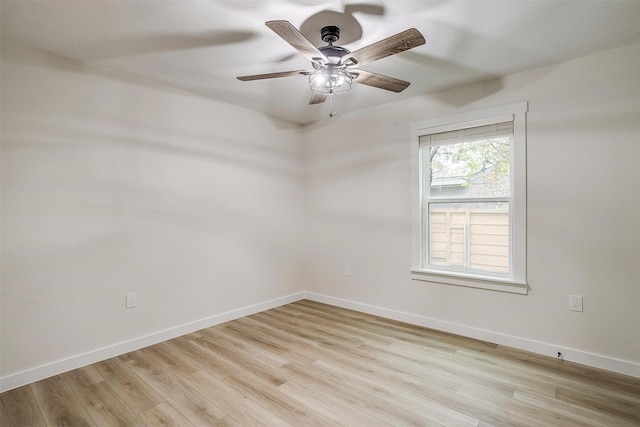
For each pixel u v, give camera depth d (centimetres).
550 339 263
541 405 199
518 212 275
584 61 246
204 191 333
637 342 230
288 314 374
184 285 317
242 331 323
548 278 263
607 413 190
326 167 414
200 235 330
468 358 261
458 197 317
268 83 300
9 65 222
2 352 219
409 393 212
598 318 244
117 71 271
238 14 192
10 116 222
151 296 293
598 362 243
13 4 179
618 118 235
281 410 196
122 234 275
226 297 352
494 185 297
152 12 189
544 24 203
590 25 204
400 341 295
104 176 265
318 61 205
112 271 269
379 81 227
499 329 287
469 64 259
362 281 382
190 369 246
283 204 413
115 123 271
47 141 237
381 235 363
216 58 250
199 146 328
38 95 233
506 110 280
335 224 407
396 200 351
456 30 210
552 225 261
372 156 369
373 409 196
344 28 208
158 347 286
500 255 294
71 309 248
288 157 420
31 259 230
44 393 215
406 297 345
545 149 263
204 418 189
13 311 223
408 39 172
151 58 249
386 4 182
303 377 234
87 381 229
